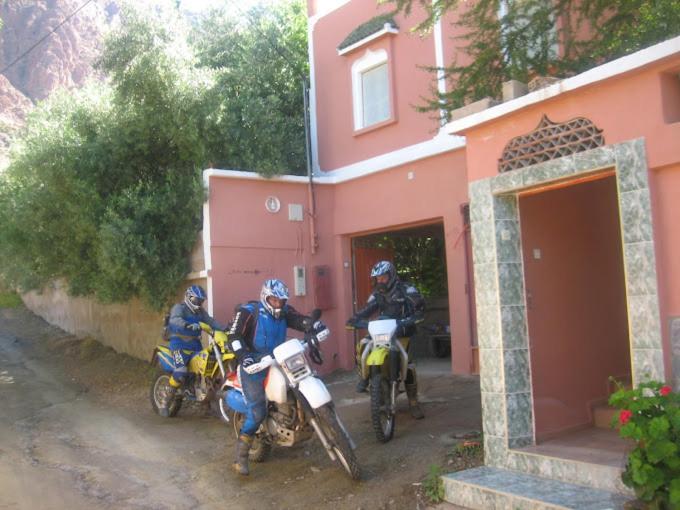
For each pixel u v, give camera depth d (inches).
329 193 481.1
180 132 437.7
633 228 188.1
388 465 247.4
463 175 405.7
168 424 348.5
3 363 547.2
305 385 235.1
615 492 187.6
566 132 207.9
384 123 460.4
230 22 627.8
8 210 494.6
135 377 467.2
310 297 460.1
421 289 593.0
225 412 340.5
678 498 148.3
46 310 793.6
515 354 224.4
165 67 438.0
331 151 505.4
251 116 468.1
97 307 611.2
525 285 235.1
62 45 1859.0
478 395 342.3
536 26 310.5
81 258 468.8
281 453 280.5
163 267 432.1
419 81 443.2
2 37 1815.9
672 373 179.8
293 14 745.6
